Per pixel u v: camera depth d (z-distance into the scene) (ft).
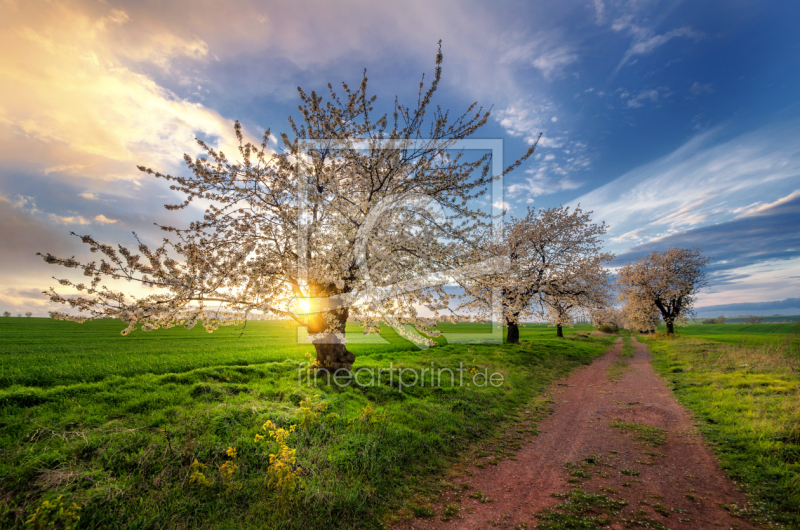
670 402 42.78
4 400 25.53
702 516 18.57
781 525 17.37
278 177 35.83
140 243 26.25
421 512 19.52
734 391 41.60
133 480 18.51
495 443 31.30
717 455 26.27
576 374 67.72
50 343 82.69
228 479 19.29
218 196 35.17
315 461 22.53
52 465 18.43
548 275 99.50
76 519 14.88
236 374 39.73
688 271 153.58
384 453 25.09
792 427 27.27
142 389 31.50
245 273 32.24
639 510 19.39
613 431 33.63
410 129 33.76
